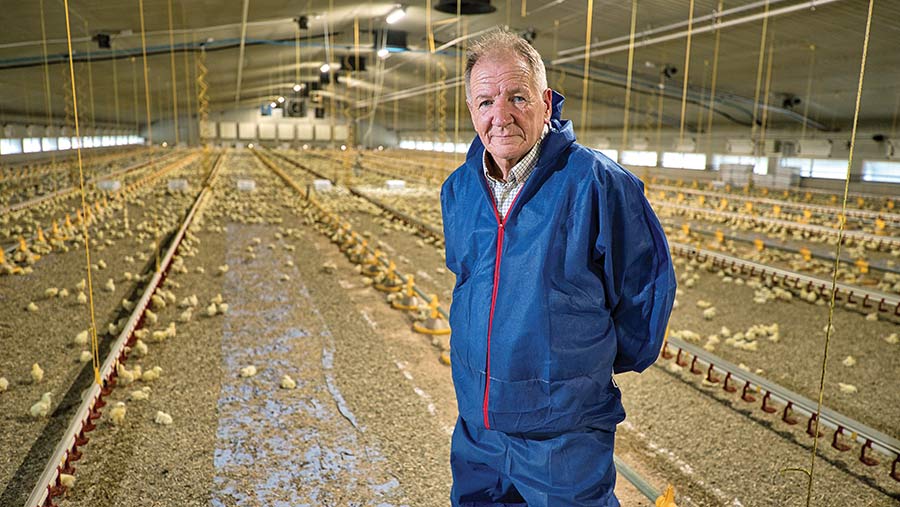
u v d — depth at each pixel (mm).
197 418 4832
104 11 14039
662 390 5676
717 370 6078
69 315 7473
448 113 48594
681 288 9805
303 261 11125
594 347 1684
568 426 1714
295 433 4637
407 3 19312
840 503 3908
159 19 15953
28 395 5211
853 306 8703
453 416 4992
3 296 8164
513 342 1663
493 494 1992
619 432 4816
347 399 5266
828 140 23109
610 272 1673
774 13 13070
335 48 26141
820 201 20859
